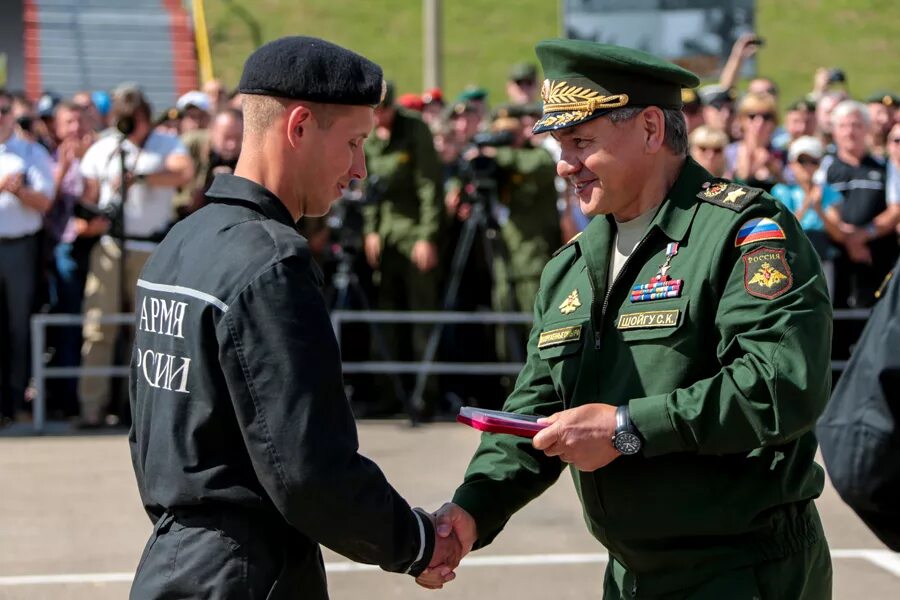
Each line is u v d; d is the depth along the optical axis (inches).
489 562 299.0
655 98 149.0
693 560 148.0
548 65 152.0
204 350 133.3
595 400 151.5
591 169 149.6
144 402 141.3
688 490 145.9
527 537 319.0
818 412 138.3
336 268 455.2
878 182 436.1
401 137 442.3
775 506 146.5
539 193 442.3
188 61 1111.6
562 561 299.1
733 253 144.1
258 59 139.9
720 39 618.8
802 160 438.9
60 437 427.2
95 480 370.0
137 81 1072.8
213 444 134.3
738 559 146.6
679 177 151.5
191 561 134.3
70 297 454.6
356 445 135.0
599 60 146.6
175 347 136.2
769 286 139.6
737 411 137.2
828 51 1218.6
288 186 141.1
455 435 426.0
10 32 1099.3
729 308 141.7
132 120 427.2
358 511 132.6
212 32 1175.6
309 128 139.2
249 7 1237.7
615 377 150.1
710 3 617.6
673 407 139.8
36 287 444.1
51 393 462.9
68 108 458.6
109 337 433.7
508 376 459.2
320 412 130.5
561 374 156.2
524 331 446.6
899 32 1250.6
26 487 361.7
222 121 412.5
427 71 659.4
